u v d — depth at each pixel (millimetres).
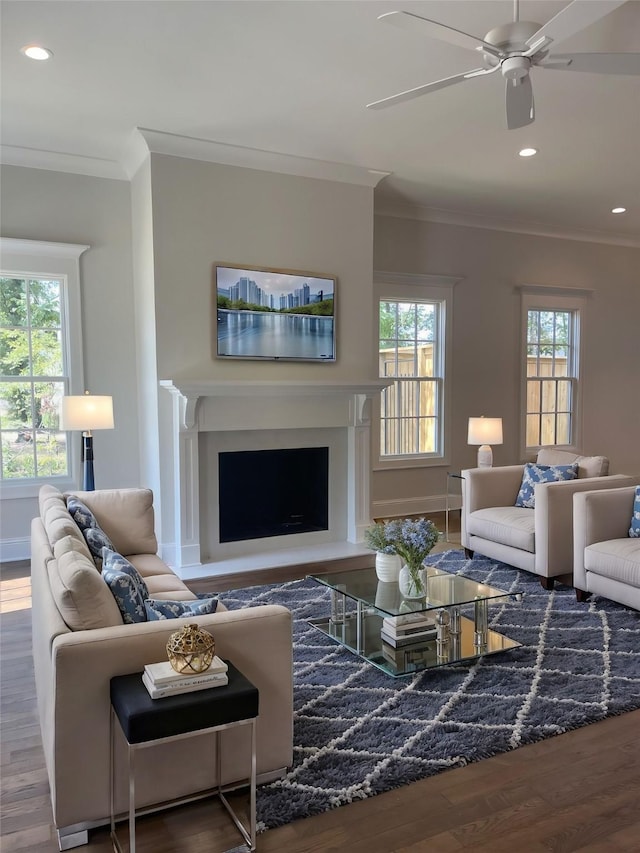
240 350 4656
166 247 4363
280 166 4719
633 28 2965
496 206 6176
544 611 3686
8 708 2625
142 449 5043
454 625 3258
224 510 4797
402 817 1931
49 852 1804
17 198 4625
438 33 2303
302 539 5094
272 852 1786
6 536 4762
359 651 3029
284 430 4941
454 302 6523
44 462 4922
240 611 2076
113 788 1854
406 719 2486
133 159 4637
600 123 4121
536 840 1828
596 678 2834
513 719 2479
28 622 3576
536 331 7176
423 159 4805
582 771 2158
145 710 1636
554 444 7316
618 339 7695
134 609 2047
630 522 3850
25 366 4816
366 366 5234
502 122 4094
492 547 4500
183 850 1798
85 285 4875
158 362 4387
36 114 3943
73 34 2992
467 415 6676
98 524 3414
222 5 2758
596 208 6277
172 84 3533
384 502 6277
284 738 2100
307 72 3393
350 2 2754
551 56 2475
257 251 4695
